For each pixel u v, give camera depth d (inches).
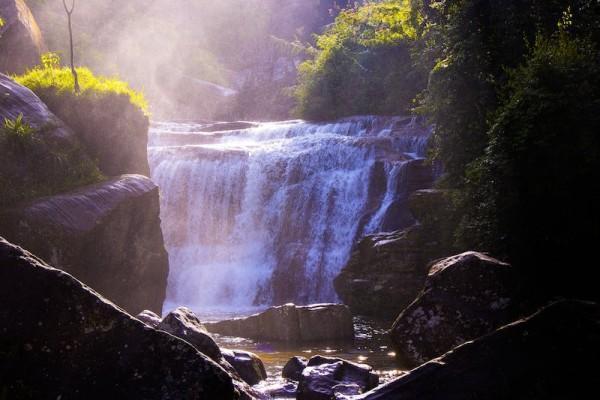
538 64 415.5
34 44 783.1
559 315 218.2
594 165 386.3
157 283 461.4
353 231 778.2
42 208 374.6
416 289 592.7
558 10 532.7
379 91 1170.6
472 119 552.1
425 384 218.5
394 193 772.0
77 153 447.8
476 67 549.0
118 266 422.6
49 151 420.5
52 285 179.0
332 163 849.5
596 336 213.5
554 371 213.3
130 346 179.3
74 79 506.6
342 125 1063.6
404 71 1130.7
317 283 769.6
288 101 1657.2
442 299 335.0
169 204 840.3
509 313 323.0
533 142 396.8
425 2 657.6
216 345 272.1
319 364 305.1
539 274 382.9
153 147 875.4
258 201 842.2
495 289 328.8
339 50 1220.5
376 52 1173.1
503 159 411.5
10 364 171.8
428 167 762.8
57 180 417.4
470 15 557.6
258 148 881.5
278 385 295.6
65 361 175.3
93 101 498.6
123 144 505.4
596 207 386.6
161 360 179.3
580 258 391.5
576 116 394.0
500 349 218.5
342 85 1200.2
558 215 393.7
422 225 609.3
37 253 362.3
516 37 542.6
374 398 219.0
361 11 1253.1
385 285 606.2
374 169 797.9
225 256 825.5
